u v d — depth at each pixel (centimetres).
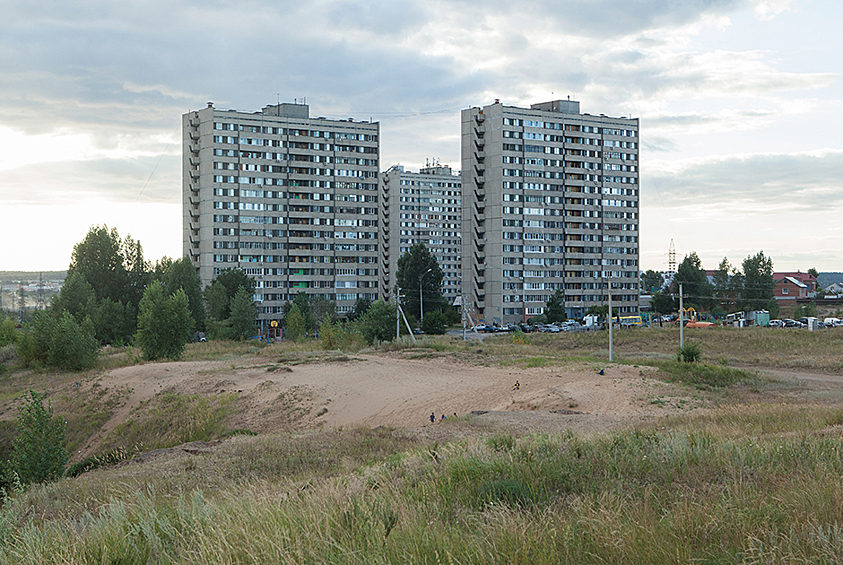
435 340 7656
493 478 907
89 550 652
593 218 14412
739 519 577
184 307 6103
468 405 3425
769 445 1061
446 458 1148
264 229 13775
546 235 13950
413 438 2100
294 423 3438
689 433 1454
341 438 2136
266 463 1720
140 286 9994
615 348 7131
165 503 964
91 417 4069
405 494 810
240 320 9044
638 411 2864
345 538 571
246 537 576
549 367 4456
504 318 13538
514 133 13738
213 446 2169
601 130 14525
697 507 628
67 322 6038
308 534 566
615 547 515
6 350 7600
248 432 3334
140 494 955
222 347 7481
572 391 3394
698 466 934
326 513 631
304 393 3916
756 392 3612
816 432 1387
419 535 555
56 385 5009
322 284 14350
